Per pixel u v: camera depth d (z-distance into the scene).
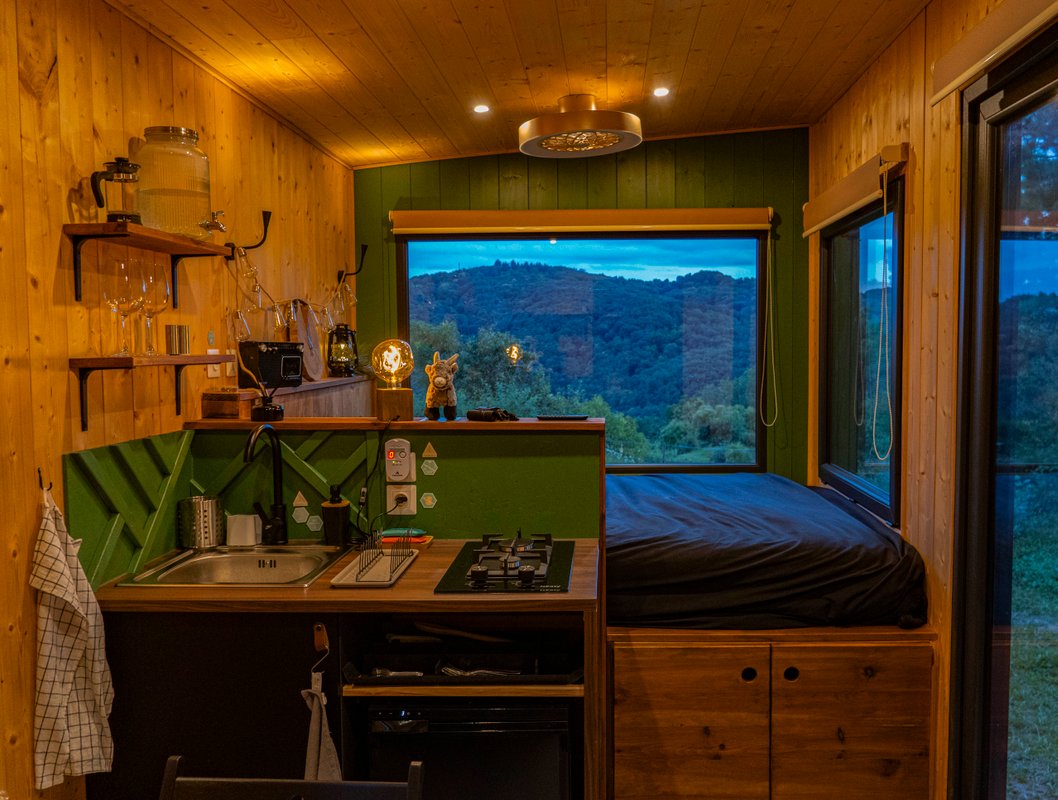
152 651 2.11
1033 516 2.14
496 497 2.64
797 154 4.39
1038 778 2.14
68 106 2.06
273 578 2.53
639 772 2.73
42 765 1.93
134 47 2.40
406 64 3.02
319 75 3.06
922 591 2.76
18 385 1.87
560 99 3.53
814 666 2.68
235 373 3.02
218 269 2.91
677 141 4.46
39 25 1.95
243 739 2.12
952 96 2.47
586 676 2.08
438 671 2.24
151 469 2.42
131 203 2.34
